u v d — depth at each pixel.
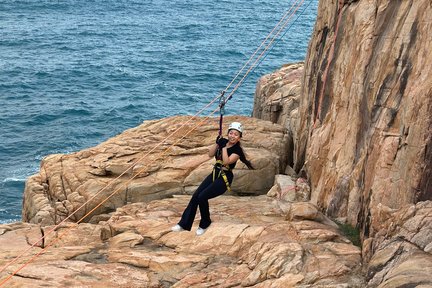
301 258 10.16
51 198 17.50
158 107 50.88
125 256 11.31
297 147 17.52
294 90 21.94
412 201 9.87
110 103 51.25
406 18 11.63
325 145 14.38
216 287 10.08
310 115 16.73
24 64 69.31
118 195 16.50
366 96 12.39
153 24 115.56
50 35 96.56
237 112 50.00
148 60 74.62
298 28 116.62
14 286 10.07
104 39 94.31
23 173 34.41
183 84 60.66
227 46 88.81
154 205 14.41
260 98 24.53
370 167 11.48
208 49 85.56
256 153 17.27
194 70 68.62
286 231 11.39
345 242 11.05
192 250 11.50
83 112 47.72
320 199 13.78
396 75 11.41
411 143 10.15
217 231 11.78
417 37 11.09
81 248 11.98
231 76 65.88
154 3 157.00
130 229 12.59
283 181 15.81
